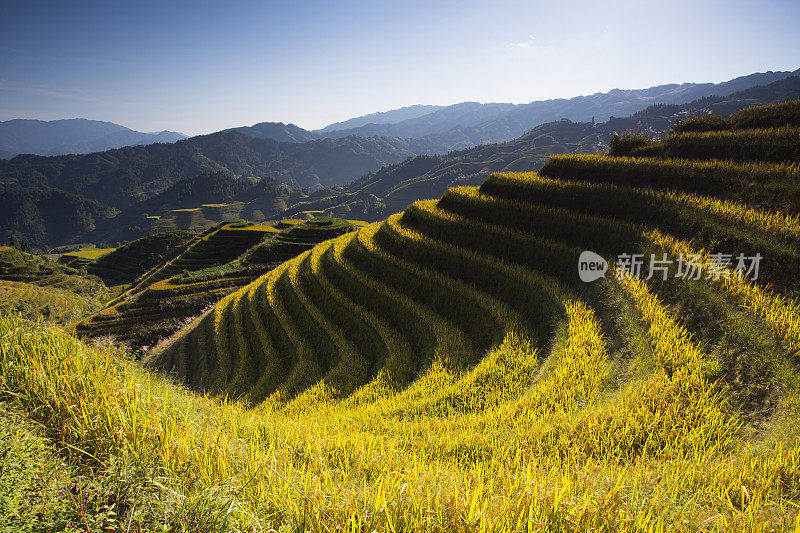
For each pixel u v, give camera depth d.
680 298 13.91
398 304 24.27
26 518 2.60
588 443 7.93
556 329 15.73
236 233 82.50
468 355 17.03
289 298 32.28
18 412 3.78
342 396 17.91
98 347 5.72
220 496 3.05
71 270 136.12
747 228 15.95
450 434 9.14
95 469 3.53
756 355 9.88
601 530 3.59
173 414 4.70
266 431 5.93
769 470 5.76
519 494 3.93
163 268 77.94
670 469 6.05
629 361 11.88
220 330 33.09
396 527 3.37
